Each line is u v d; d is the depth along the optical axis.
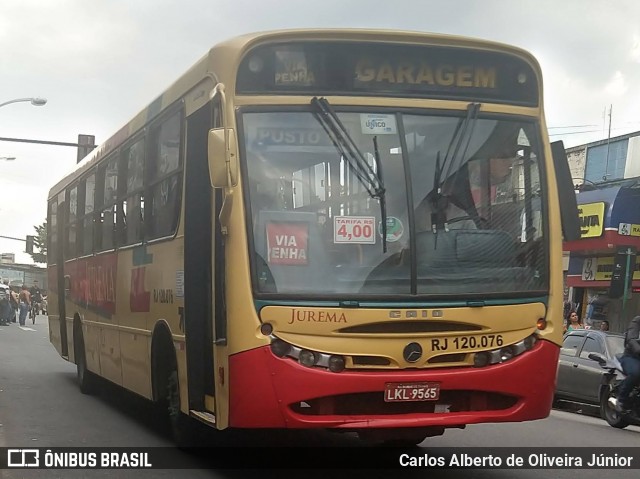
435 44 6.80
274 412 6.05
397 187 6.50
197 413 7.12
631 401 11.99
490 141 6.82
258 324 6.11
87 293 12.38
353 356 6.15
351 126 6.55
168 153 8.37
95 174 12.02
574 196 6.98
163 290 8.34
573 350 14.70
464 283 6.46
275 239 6.26
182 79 7.95
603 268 22.77
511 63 7.00
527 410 6.53
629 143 23.70
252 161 6.37
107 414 11.11
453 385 6.27
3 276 85.88
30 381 14.95
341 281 6.25
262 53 6.54
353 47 6.66
